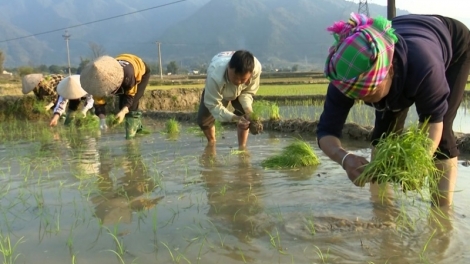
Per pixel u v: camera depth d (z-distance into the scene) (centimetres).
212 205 336
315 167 452
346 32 228
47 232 288
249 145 610
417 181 262
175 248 258
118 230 288
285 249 253
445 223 281
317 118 853
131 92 604
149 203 346
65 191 386
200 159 513
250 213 315
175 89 1459
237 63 443
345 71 221
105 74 545
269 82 2944
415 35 251
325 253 246
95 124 873
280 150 559
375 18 227
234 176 425
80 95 780
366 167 261
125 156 550
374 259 238
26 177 445
